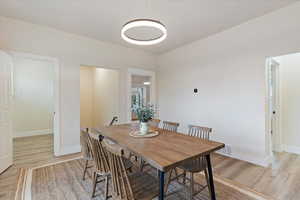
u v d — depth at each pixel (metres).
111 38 3.72
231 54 3.17
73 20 2.87
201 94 3.76
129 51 4.45
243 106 3.01
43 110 5.33
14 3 2.34
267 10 2.56
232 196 1.94
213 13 2.62
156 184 1.50
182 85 4.27
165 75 4.81
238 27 3.04
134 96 4.63
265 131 2.76
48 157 3.22
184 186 2.04
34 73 5.15
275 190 2.06
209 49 3.57
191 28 3.16
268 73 2.88
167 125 2.82
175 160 1.34
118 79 4.30
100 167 1.76
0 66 2.51
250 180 2.31
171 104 4.61
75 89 3.55
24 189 2.08
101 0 2.27
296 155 3.23
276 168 2.68
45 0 2.27
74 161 3.01
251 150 2.91
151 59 4.96
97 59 3.87
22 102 4.96
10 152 2.77
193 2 2.30
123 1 2.28
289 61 3.40
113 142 2.01
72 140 3.50
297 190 2.05
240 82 3.04
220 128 3.38
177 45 4.16
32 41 3.03
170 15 2.67
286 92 3.44
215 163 2.90
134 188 1.44
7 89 2.69
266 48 2.69
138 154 1.52
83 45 3.64
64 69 3.39
